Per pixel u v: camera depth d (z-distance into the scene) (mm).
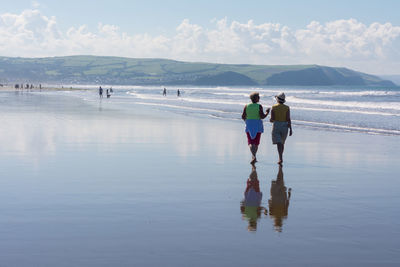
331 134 16641
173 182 7723
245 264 3930
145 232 4805
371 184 7703
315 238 4637
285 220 5320
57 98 54188
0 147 12023
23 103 39000
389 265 3936
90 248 4293
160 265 3889
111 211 5691
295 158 10898
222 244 4434
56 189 7031
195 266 3875
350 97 64750
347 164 9961
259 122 10344
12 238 4574
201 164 9742
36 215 5469
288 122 10328
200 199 6426
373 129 18531
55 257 4055
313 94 83625
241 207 5965
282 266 3893
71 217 5391
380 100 53656
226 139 14523
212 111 30969
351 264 3951
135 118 23391
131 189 7094
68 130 16719
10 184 7406
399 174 8703
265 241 4531
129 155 10922
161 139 14352
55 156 10625
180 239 4582
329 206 6062
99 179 7910
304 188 7328
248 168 9320
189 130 17375
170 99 56469
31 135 14922
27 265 3865
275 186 7473
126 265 3885
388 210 5863
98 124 19438
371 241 4555
